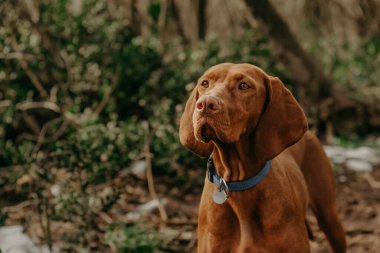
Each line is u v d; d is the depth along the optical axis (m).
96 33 6.93
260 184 2.90
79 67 6.83
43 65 6.71
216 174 3.00
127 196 5.82
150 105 6.79
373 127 9.00
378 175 6.81
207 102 2.61
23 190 4.77
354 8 11.91
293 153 3.63
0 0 6.36
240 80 2.76
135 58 6.74
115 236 4.56
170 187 6.08
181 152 6.02
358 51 11.74
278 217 2.91
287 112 2.88
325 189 3.82
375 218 5.50
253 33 7.95
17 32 6.69
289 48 8.27
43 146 5.87
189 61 7.34
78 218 4.92
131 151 5.89
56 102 6.43
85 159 4.52
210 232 3.00
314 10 11.23
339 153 7.60
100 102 6.95
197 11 9.38
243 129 2.79
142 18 8.59
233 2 9.49
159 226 5.13
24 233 4.75
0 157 6.29
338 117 8.87
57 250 4.41
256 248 2.90
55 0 7.05
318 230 5.13
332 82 8.88
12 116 6.45
